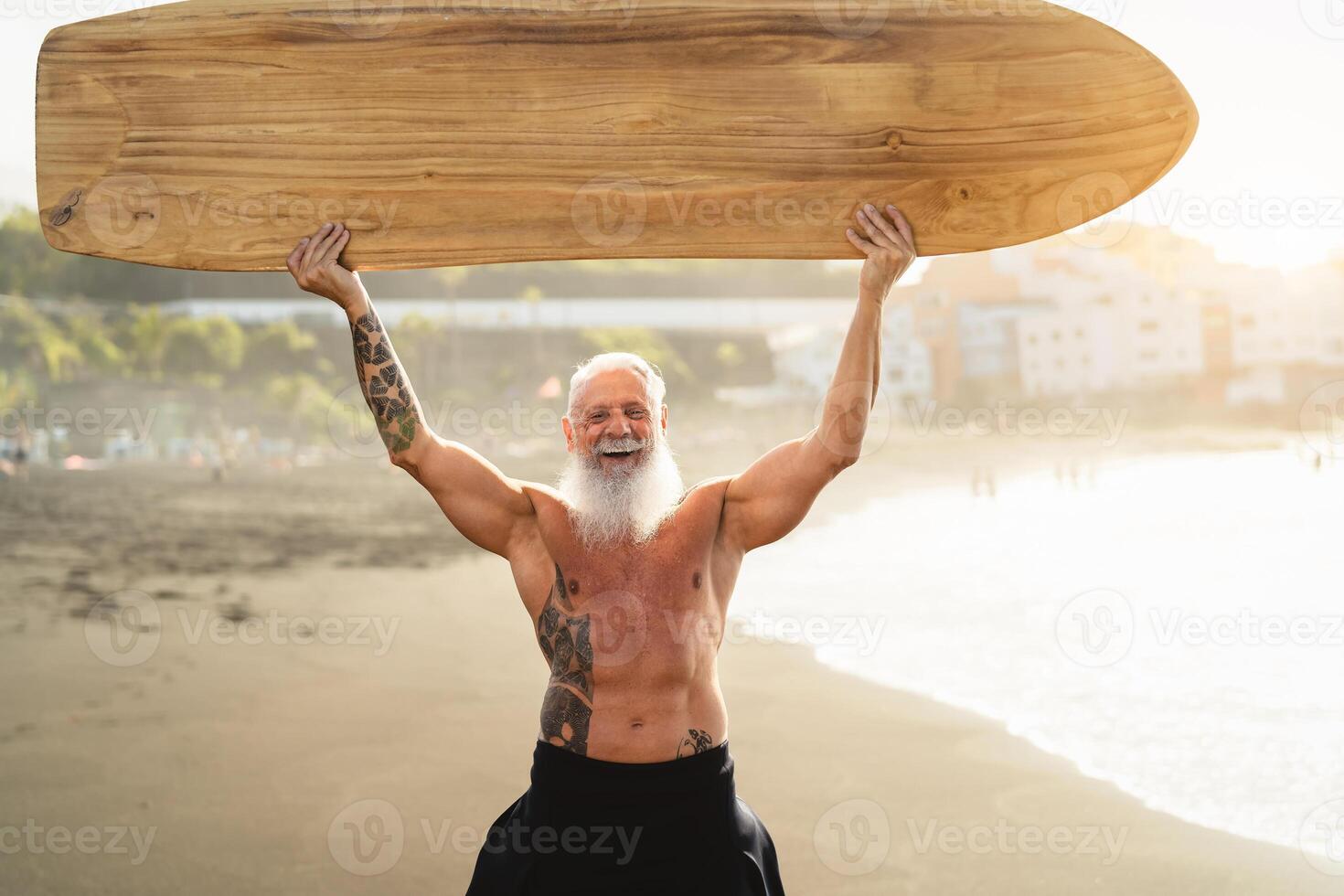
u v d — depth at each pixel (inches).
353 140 101.5
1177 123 101.4
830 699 270.4
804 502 100.0
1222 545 647.1
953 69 101.4
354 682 272.1
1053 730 241.9
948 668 310.3
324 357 2716.5
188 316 2618.1
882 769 213.2
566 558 99.3
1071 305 2311.8
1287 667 310.3
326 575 502.6
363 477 1349.7
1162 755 223.5
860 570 541.0
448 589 458.3
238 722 230.8
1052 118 101.5
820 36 101.3
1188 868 164.6
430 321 2960.1
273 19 101.3
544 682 273.9
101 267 2677.2
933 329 2341.3
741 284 3368.6
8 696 252.2
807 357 3201.3
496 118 101.6
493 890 94.8
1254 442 1870.1
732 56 101.2
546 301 3235.7
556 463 1665.8
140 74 101.5
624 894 93.7
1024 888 157.0
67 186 101.7
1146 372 2272.4
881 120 101.5
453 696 257.3
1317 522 762.2
